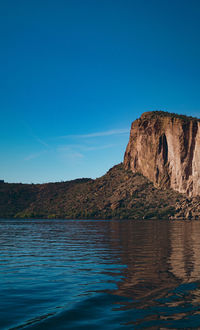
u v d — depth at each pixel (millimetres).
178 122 148750
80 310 8148
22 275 13258
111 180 199375
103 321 7305
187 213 119312
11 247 25922
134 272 13539
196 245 25719
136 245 26125
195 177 131625
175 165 149125
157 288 10422
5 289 10719
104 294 9758
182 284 10969
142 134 181500
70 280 12109
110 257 18812
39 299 9367
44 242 30469
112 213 152625
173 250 22047
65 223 88000
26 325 7082
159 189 158125
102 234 41562
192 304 8539
